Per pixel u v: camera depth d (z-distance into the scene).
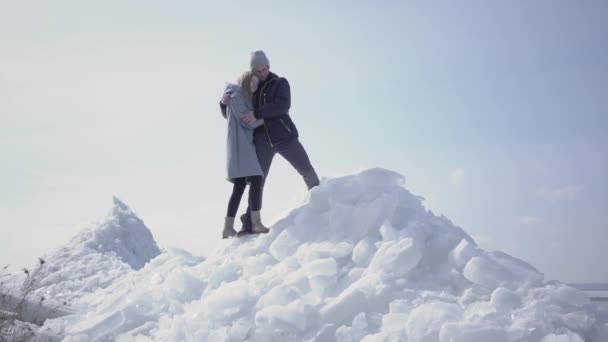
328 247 4.31
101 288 7.07
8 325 4.55
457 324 3.13
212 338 3.72
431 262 4.03
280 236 4.68
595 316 3.46
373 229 4.46
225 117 5.45
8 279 7.23
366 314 3.56
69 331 4.47
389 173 5.04
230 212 5.29
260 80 5.39
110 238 9.74
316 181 5.41
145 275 5.64
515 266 3.78
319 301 3.79
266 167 5.38
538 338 3.12
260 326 3.65
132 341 4.08
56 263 8.18
